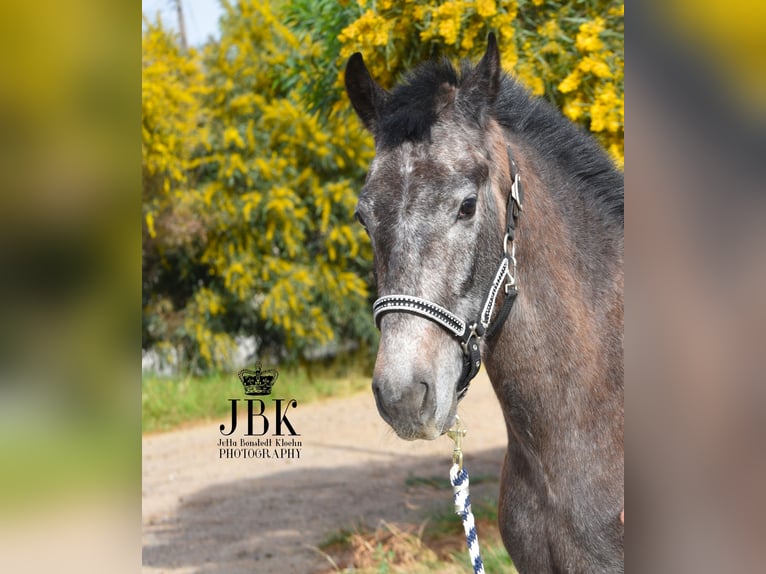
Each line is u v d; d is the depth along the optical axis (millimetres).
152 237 8828
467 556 4102
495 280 2025
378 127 2102
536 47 3703
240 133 9555
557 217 2225
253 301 9797
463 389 2031
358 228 9672
